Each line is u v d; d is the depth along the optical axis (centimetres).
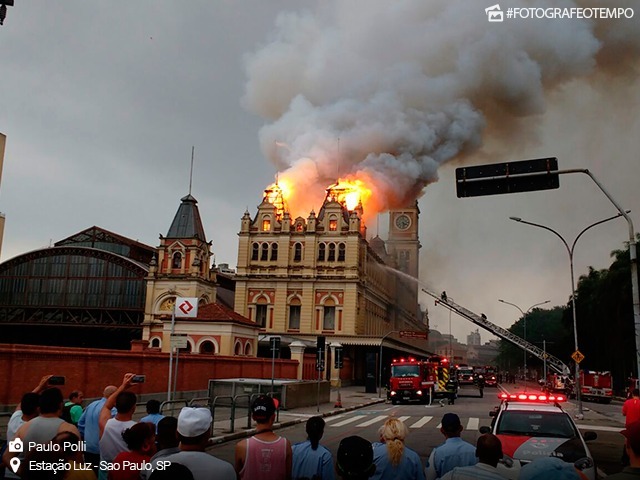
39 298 7388
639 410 1587
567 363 9950
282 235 7438
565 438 1253
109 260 7331
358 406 4103
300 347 5772
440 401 4647
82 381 2928
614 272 6178
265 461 686
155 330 6431
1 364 2456
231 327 5331
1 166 2764
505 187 2008
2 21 1609
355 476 556
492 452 616
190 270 6656
